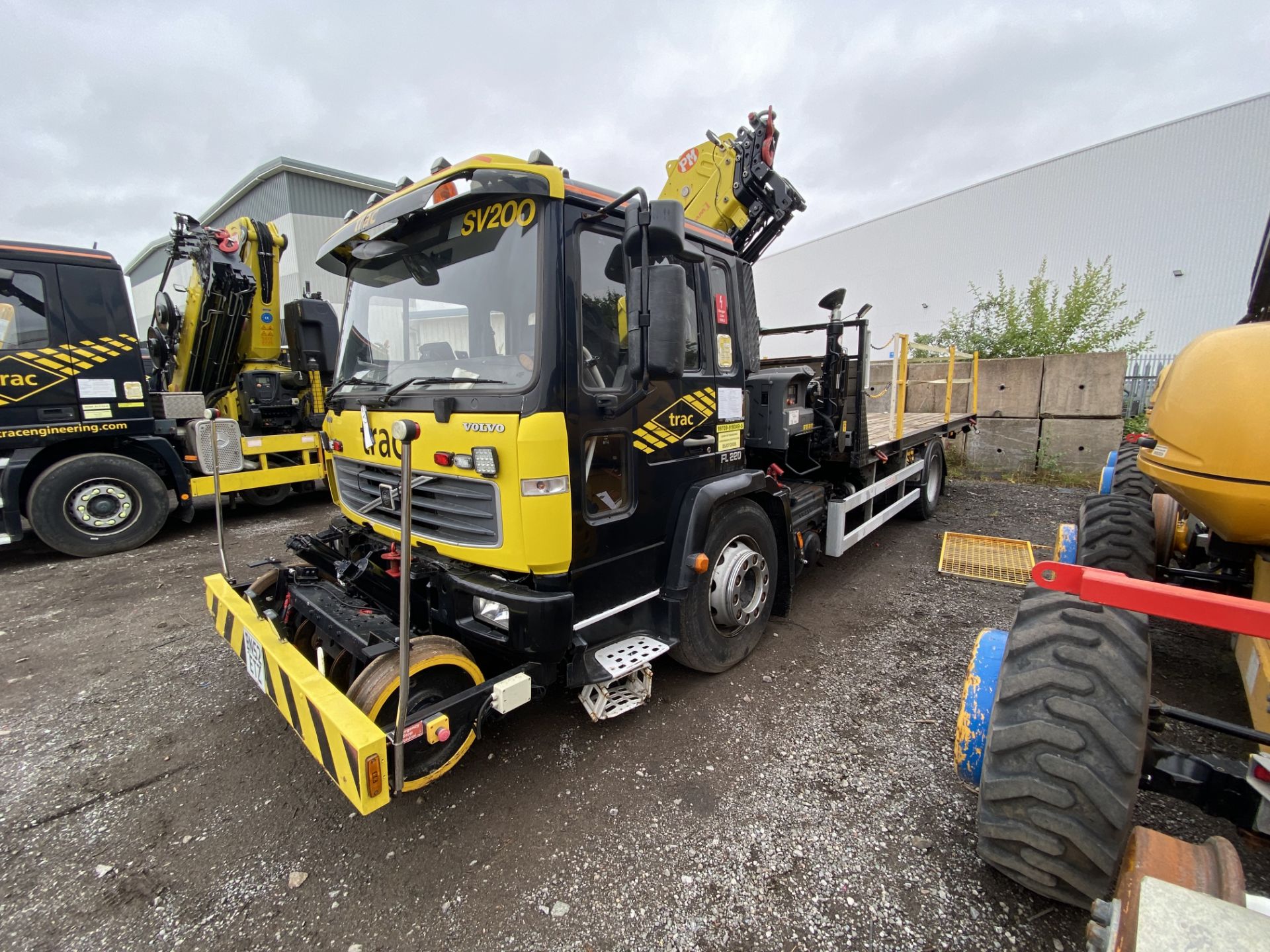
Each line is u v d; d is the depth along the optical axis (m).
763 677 3.27
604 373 2.43
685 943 1.75
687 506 2.83
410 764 2.01
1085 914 1.80
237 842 2.16
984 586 4.64
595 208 2.31
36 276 5.16
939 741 2.68
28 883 1.99
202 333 6.67
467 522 2.36
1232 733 1.52
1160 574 2.80
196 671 3.42
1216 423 1.75
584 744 2.70
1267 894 1.91
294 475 7.20
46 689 3.24
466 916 1.85
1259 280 2.90
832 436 4.39
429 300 2.60
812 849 2.08
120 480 5.66
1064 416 8.71
